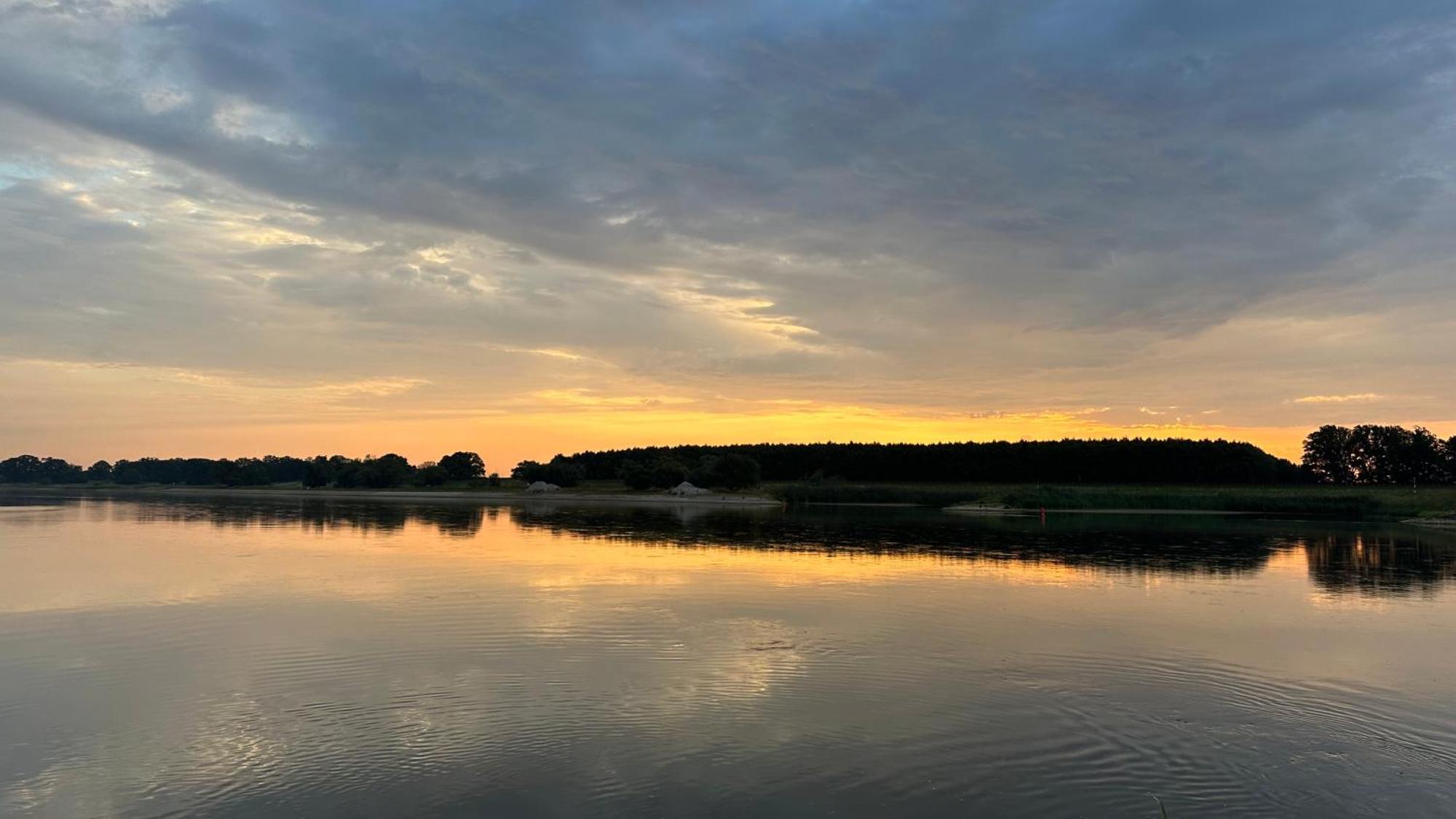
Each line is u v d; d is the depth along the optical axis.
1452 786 10.84
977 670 16.36
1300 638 19.61
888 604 23.59
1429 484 148.62
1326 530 59.84
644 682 15.20
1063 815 9.90
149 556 34.94
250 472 177.00
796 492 111.25
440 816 9.77
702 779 10.84
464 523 57.75
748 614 21.81
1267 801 10.36
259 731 12.59
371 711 13.48
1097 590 27.11
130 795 10.38
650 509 85.25
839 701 14.17
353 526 54.59
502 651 17.50
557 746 11.95
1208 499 89.25
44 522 57.81
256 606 22.53
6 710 13.62
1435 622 21.75
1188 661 17.20
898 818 9.77
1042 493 93.19
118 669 16.05
